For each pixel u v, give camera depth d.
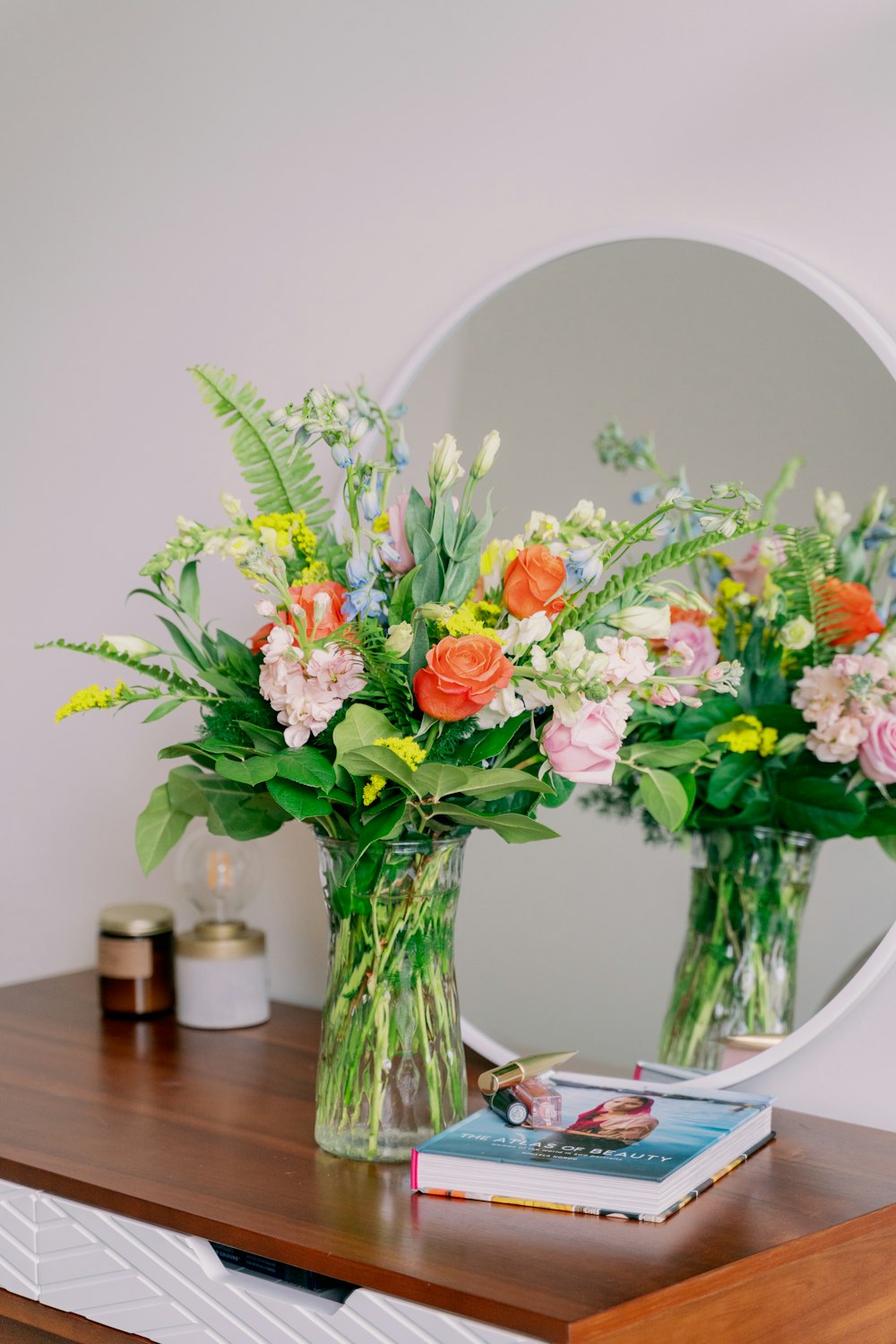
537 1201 1.07
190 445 1.90
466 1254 0.97
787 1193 1.12
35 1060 1.52
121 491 1.98
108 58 2.00
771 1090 1.39
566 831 1.51
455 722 1.13
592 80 1.54
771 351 1.39
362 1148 1.19
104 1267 1.14
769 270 1.39
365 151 1.73
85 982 1.91
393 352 1.70
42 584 2.08
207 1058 1.53
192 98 1.90
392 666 1.11
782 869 1.37
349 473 1.18
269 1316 1.04
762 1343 1.00
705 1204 1.09
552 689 1.08
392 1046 1.19
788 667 1.38
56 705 2.06
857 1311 1.09
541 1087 1.18
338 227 1.75
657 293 1.47
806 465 1.36
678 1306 0.93
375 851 1.17
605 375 1.50
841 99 1.36
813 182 1.38
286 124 1.80
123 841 1.98
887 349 1.31
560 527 1.21
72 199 2.05
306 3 1.77
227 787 1.23
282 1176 1.16
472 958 1.57
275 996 1.81
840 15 1.36
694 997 1.41
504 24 1.60
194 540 1.19
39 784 2.08
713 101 1.45
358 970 1.20
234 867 1.67
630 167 1.51
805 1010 1.35
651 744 1.43
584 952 1.49
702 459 1.43
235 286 1.86
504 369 1.58
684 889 1.43
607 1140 1.12
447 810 1.14
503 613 1.16
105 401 2.00
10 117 2.13
